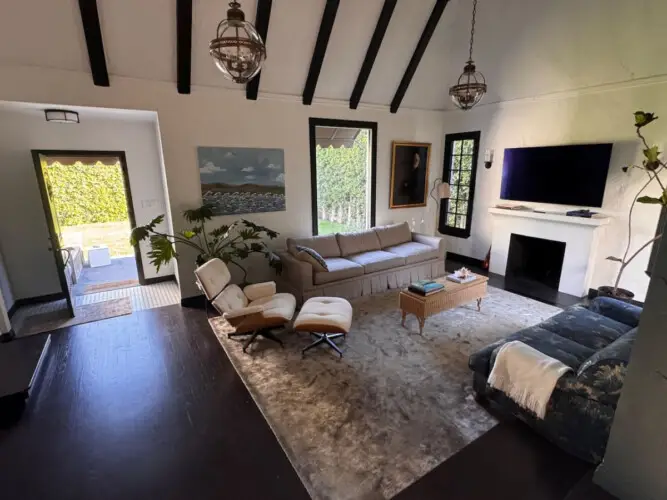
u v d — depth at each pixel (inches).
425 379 109.3
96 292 191.2
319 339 130.4
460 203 239.6
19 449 84.6
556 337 101.0
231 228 174.4
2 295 144.3
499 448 79.5
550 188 183.8
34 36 120.6
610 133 159.5
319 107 190.2
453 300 142.6
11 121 159.9
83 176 282.4
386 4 159.5
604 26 141.9
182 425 91.6
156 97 149.4
